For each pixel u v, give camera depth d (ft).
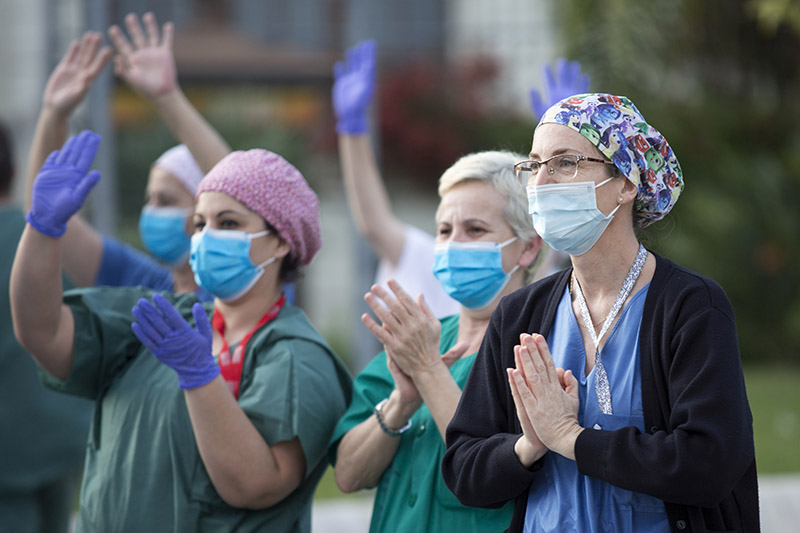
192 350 31.63
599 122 27.30
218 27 156.56
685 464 25.17
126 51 45.62
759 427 81.61
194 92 155.22
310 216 36.91
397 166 138.31
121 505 34.09
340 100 54.44
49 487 46.62
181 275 47.70
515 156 35.17
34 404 44.80
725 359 25.95
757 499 27.50
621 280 27.78
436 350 32.14
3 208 46.42
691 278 27.20
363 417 34.65
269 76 153.99
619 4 88.43
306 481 35.17
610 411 26.99
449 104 134.10
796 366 112.78
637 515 26.71
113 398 35.94
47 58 73.15
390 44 136.98
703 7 97.14
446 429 30.17
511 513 31.12
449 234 34.83
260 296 36.27
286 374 34.12
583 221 27.32
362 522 60.80
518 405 27.63
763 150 117.08
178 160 47.24
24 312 35.27
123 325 37.04
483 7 133.08
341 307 136.56
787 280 114.83
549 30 103.81
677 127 111.45
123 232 120.98
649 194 27.61
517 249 34.37
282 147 134.00
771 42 103.30
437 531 32.01
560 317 28.78
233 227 35.50
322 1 153.89
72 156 35.65
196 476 33.76
